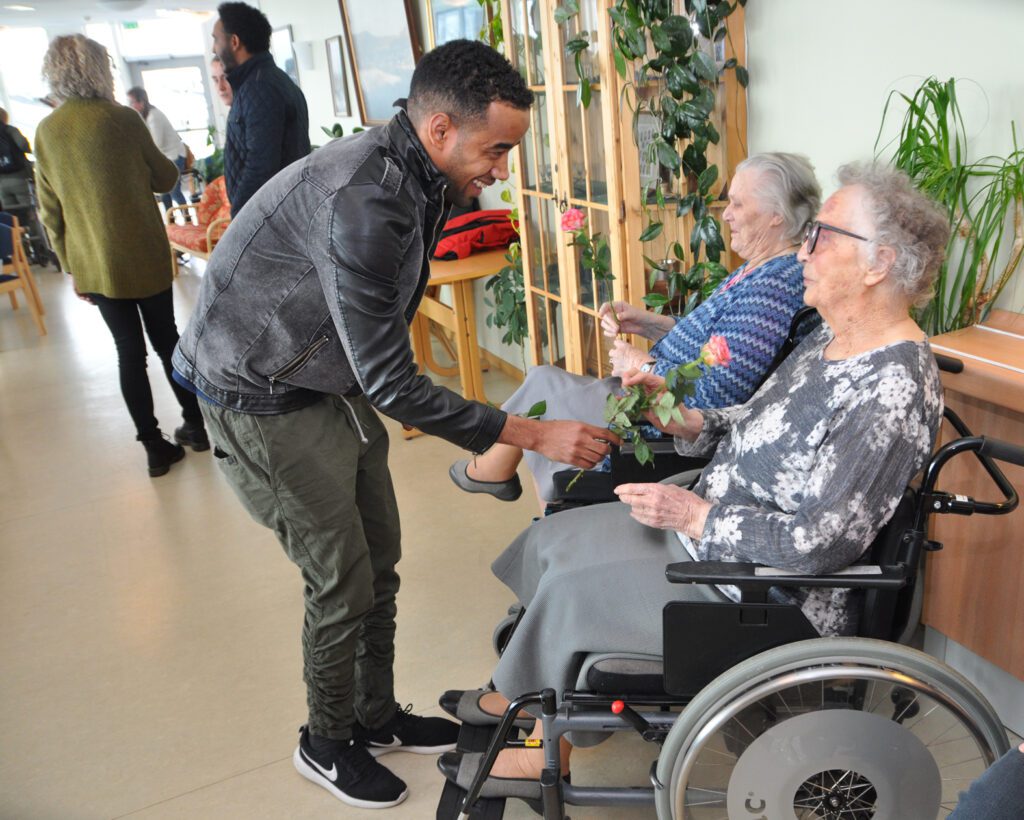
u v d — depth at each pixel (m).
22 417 4.23
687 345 1.91
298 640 2.36
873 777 1.35
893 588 1.25
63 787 1.91
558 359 3.28
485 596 2.48
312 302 1.45
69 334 5.65
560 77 2.69
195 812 1.82
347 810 1.80
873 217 1.25
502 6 3.03
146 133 3.21
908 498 1.28
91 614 2.56
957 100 1.81
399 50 4.39
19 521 3.17
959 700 1.26
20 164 7.59
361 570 1.68
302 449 1.56
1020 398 1.46
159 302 3.35
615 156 2.46
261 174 3.19
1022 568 1.67
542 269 3.21
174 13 9.90
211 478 3.43
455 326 3.61
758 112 2.37
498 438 1.49
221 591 2.63
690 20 2.29
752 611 1.28
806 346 1.52
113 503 3.27
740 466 1.48
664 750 1.33
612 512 1.68
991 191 1.69
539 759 1.68
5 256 5.52
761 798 1.37
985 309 1.79
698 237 2.36
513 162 3.23
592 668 1.42
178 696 2.18
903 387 1.25
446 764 1.76
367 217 1.33
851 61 2.04
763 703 1.33
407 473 3.31
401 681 2.16
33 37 11.37
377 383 1.39
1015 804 1.03
